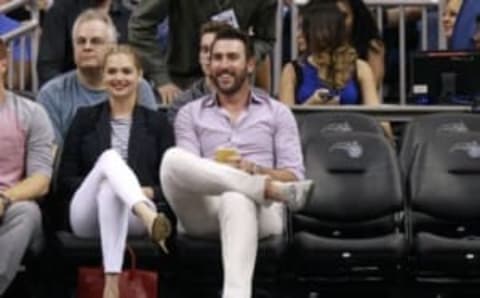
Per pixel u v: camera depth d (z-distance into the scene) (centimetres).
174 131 1031
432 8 1265
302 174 1009
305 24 1149
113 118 1029
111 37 1072
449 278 998
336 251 984
